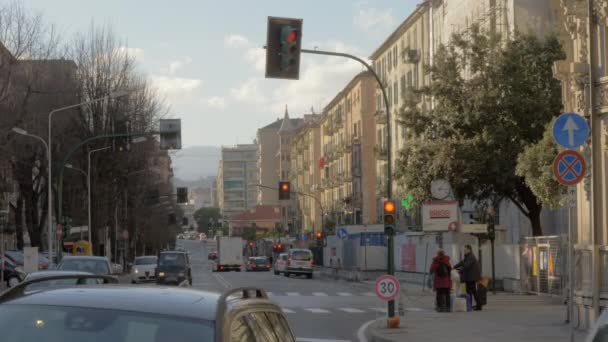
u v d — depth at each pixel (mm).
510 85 38281
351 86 95312
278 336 5754
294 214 146125
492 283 36969
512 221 48906
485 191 40250
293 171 150875
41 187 68812
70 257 26859
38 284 9250
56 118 53562
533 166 34594
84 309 4902
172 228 134375
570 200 15656
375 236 60156
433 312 27734
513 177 38188
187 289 5539
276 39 20625
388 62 81438
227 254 90750
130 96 61156
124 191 71125
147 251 121438
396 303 26094
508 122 38156
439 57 40000
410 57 68750
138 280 49969
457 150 37875
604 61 19906
